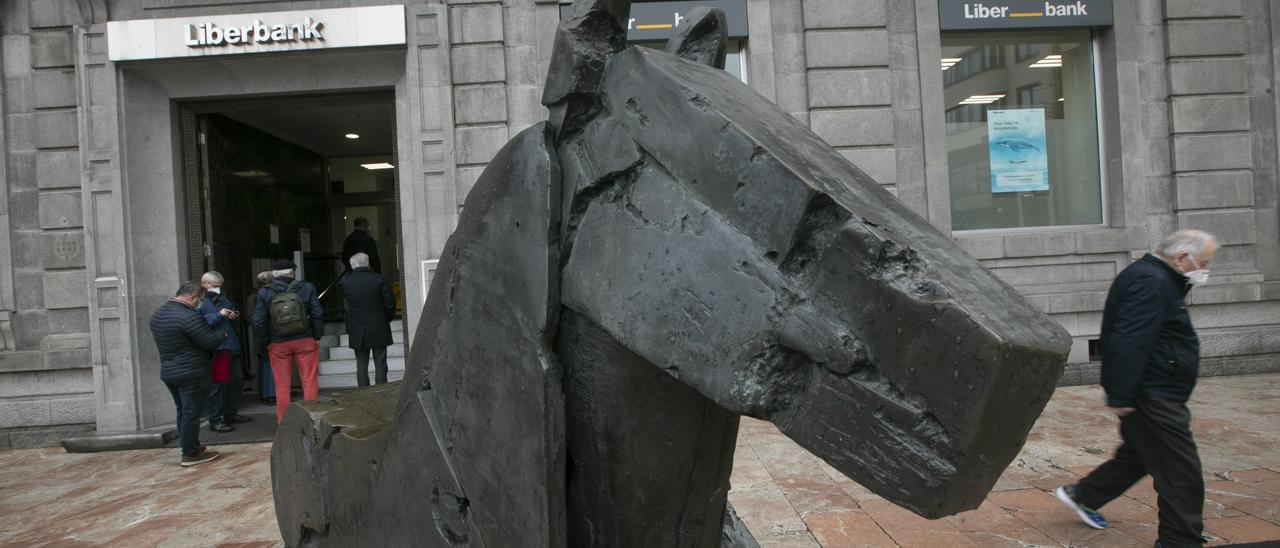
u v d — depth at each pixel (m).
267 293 7.25
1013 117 8.80
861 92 8.07
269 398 8.69
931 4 8.23
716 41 1.27
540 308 1.01
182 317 6.06
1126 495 4.36
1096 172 8.88
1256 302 8.36
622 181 0.96
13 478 6.18
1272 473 4.62
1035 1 8.42
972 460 0.71
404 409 1.34
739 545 1.64
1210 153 8.49
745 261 0.82
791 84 8.01
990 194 8.79
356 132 11.12
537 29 7.71
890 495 0.75
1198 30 8.51
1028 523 3.92
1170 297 3.25
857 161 8.09
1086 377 7.95
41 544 4.38
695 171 0.87
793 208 0.79
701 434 1.04
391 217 13.38
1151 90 8.54
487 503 1.14
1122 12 8.53
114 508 5.08
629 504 1.09
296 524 1.88
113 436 7.16
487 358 1.13
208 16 7.56
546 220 1.00
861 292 0.76
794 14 8.01
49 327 7.66
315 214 12.38
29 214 7.66
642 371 1.01
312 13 7.52
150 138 7.87
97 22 7.56
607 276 0.94
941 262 0.78
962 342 0.69
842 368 0.76
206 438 7.05
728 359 0.83
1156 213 8.51
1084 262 8.44
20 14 7.62
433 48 7.63
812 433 0.80
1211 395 7.13
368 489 1.49
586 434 1.09
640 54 0.96
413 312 7.77
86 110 7.53
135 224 7.67
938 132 8.20
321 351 10.33
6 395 7.53
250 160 9.84
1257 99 8.58
